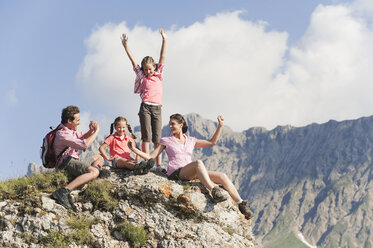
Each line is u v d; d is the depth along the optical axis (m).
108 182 11.33
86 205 10.85
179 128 11.98
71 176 11.53
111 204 10.88
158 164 13.48
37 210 10.34
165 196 10.80
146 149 13.70
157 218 10.70
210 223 10.81
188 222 10.68
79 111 11.59
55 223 10.23
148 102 13.85
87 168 11.31
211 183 10.81
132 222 10.66
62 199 10.63
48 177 11.37
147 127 13.77
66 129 11.45
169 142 11.91
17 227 10.12
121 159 12.12
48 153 11.46
